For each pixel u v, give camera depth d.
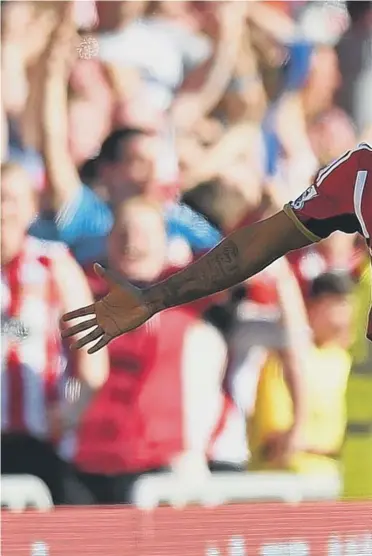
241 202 17.58
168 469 16.83
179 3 17.31
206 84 17.45
